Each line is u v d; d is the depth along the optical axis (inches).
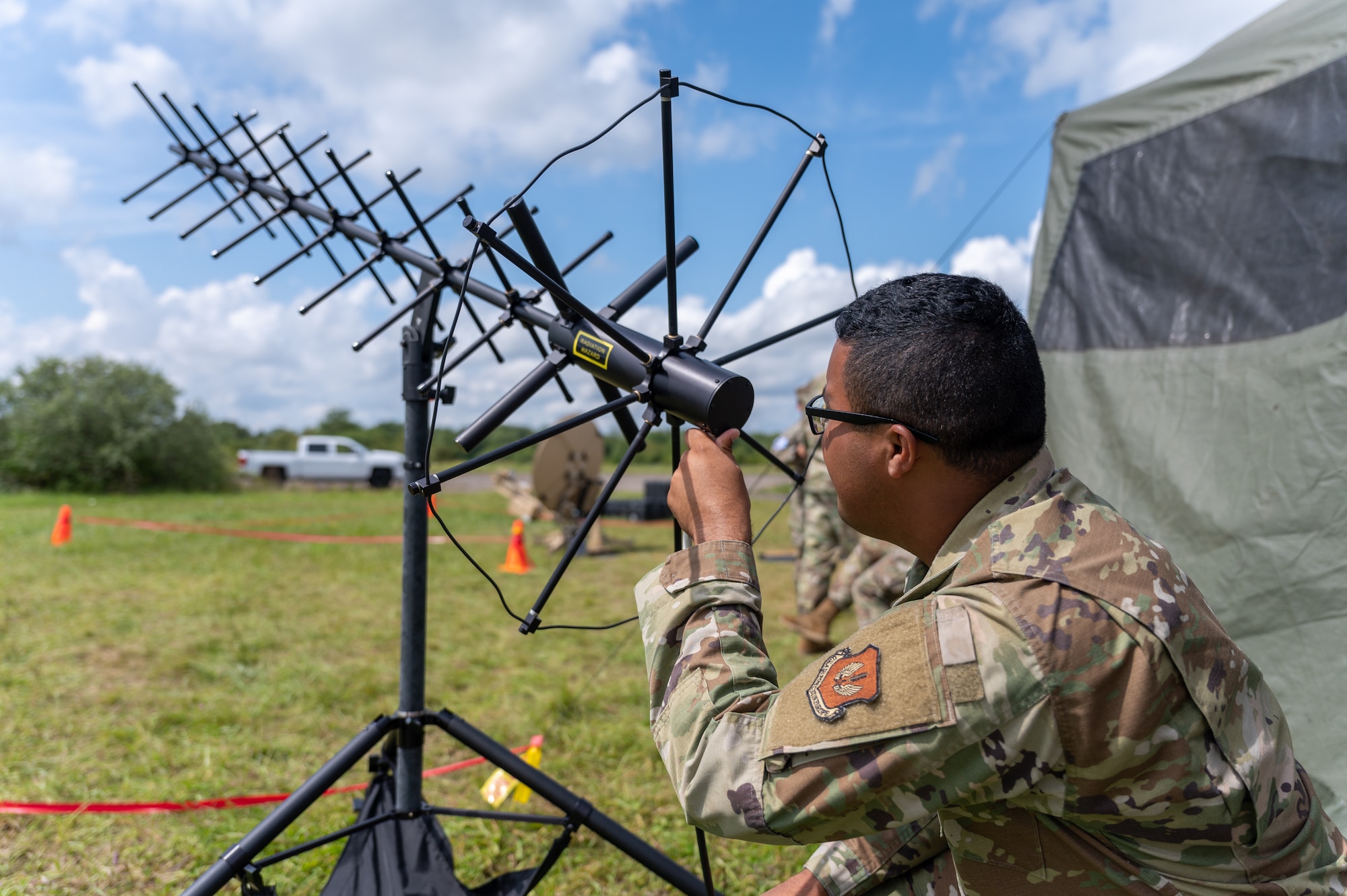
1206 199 96.8
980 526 35.8
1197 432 93.7
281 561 293.1
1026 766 31.0
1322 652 79.8
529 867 91.7
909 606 34.6
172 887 86.4
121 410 756.6
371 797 75.3
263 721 133.3
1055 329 114.8
